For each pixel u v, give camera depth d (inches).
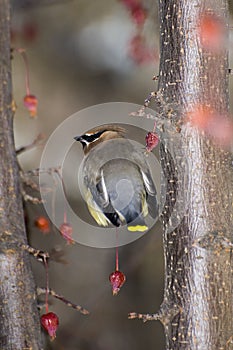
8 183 301.4
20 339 288.4
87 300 538.3
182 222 265.0
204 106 265.7
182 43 269.7
